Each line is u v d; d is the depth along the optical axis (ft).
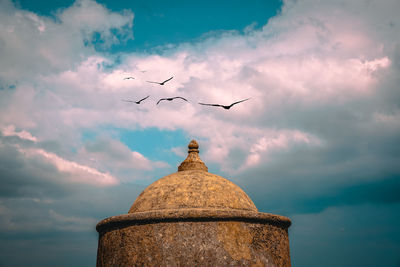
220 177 28.04
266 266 23.67
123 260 23.53
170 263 22.45
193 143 30.76
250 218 23.85
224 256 22.68
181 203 25.02
